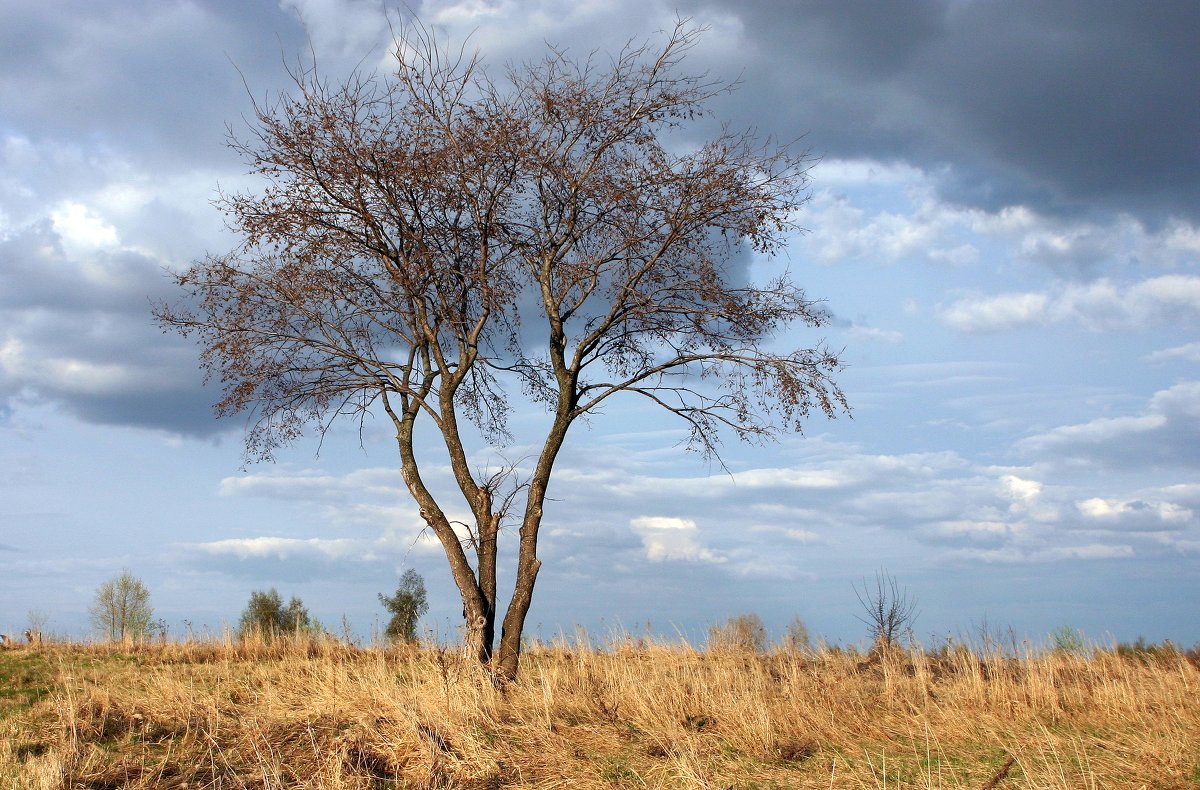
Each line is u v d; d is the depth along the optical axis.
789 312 14.19
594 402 13.83
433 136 13.75
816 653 14.95
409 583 22.06
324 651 16.89
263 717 10.20
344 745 8.70
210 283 14.05
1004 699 11.10
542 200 14.04
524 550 13.34
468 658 11.52
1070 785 7.63
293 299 13.90
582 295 14.20
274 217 13.48
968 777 8.03
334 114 13.27
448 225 14.16
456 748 8.91
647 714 10.23
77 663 15.28
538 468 13.62
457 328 14.02
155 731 9.79
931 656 14.68
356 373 14.50
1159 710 10.66
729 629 15.32
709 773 8.27
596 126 13.97
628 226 13.95
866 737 9.73
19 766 8.43
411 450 13.98
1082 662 14.30
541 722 9.80
